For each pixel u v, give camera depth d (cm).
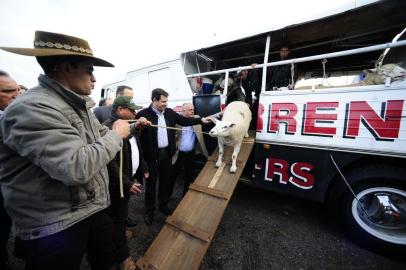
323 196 235
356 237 226
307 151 240
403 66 270
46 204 102
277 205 322
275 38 322
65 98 113
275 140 259
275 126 258
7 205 103
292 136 247
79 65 116
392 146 195
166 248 196
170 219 221
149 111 273
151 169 272
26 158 99
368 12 246
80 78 119
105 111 368
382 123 198
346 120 215
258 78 362
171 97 392
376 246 214
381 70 207
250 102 380
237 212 301
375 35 317
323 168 232
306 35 312
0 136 100
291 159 251
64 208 107
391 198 209
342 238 243
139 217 294
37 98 97
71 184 94
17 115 91
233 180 245
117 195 191
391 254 209
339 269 198
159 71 421
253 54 400
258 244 234
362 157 213
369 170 212
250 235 249
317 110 230
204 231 199
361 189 217
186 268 175
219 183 248
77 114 120
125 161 199
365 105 205
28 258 107
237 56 414
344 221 230
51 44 107
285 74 324
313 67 440
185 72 381
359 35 313
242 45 358
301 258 212
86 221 123
